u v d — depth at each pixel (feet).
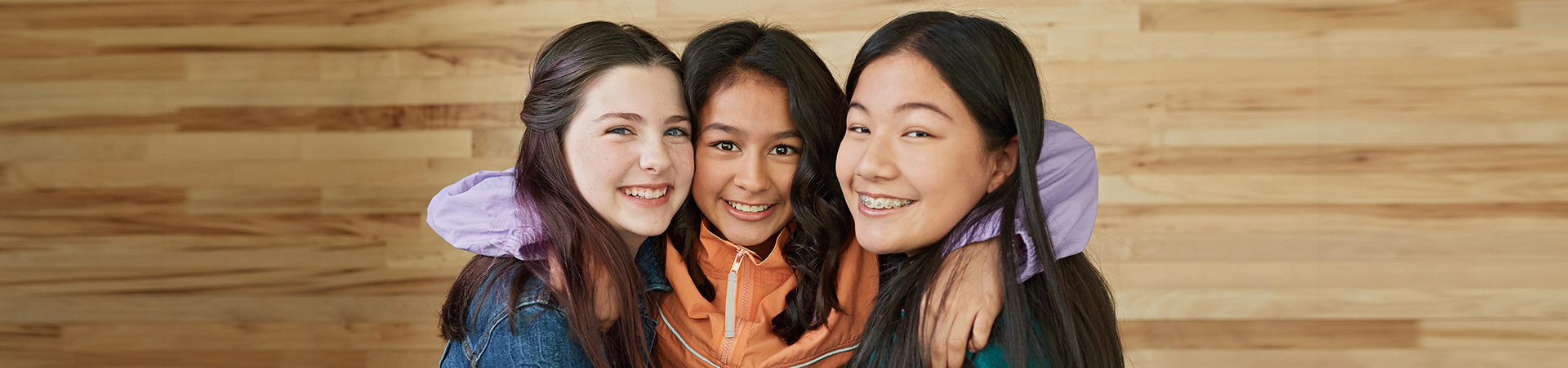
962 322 3.15
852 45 7.72
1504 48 7.62
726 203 3.57
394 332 7.86
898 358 3.28
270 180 7.91
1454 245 7.69
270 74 7.89
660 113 3.37
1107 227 7.77
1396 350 7.73
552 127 3.43
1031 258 3.19
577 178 3.41
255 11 7.89
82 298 8.04
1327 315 7.73
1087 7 7.70
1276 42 7.69
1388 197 7.69
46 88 8.02
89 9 7.98
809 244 3.67
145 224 8.01
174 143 7.95
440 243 7.84
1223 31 7.70
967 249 3.27
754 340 3.54
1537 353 7.66
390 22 7.84
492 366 3.34
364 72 7.86
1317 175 7.70
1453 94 7.66
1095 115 7.72
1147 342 7.78
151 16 7.93
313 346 7.92
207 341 7.99
